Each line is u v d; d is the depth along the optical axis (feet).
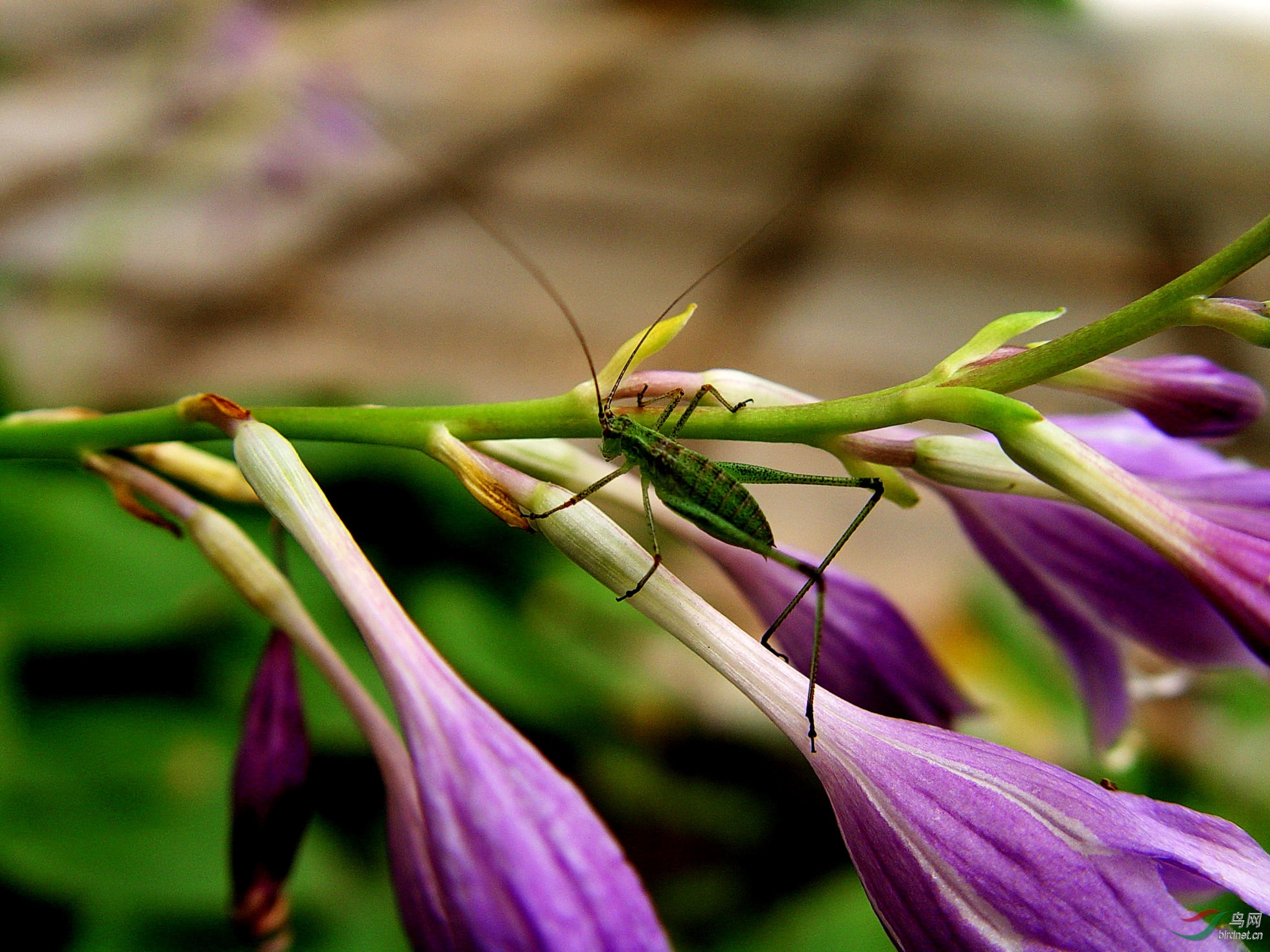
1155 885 0.29
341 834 0.65
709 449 1.19
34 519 0.63
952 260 1.63
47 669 0.64
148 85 0.99
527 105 2.39
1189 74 3.30
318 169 1.07
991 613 0.77
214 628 0.66
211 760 0.59
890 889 0.30
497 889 0.28
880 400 0.32
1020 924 0.29
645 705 0.82
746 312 1.44
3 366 0.81
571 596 0.79
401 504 0.79
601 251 1.61
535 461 0.36
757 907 0.73
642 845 0.76
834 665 0.38
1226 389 0.36
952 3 4.47
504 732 0.29
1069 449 0.31
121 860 0.55
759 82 2.79
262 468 0.32
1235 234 1.76
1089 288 1.54
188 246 1.46
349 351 1.26
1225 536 0.30
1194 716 0.69
